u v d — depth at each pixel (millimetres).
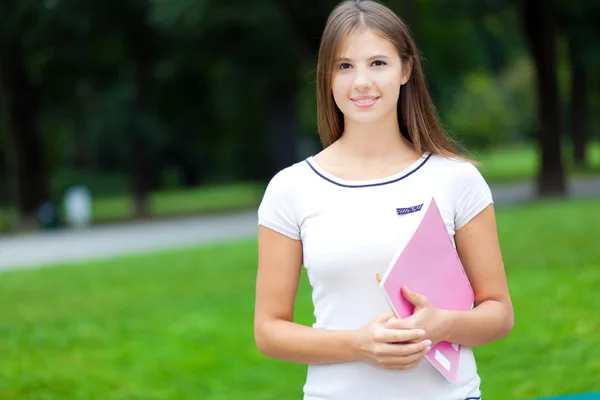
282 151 30422
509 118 63375
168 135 32125
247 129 34625
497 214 17125
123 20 26062
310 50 20562
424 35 29359
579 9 23359
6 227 26922
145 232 21641
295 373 7480
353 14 2598
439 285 2475
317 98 2748
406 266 2432
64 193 43344
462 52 31141
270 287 2645
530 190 26109
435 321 2395
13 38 26453
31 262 16516
